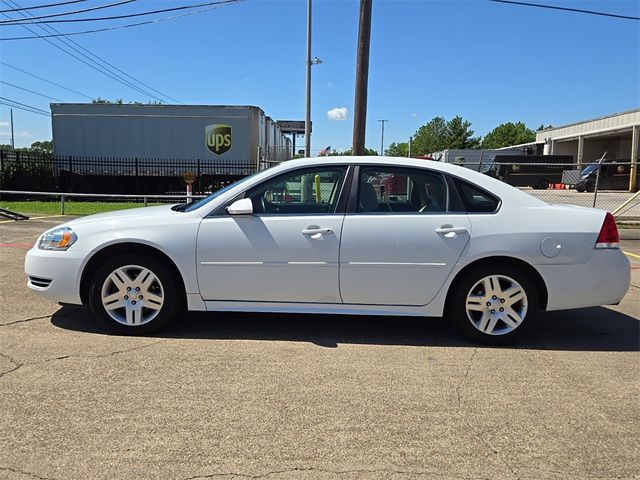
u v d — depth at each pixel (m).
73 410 3.18
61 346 4.21
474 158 42.38
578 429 3.09
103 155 21.34
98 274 4.43
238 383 3.61
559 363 4.11
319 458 2.74
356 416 3.19
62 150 21.31
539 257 4.34
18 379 3.58
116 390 3.46
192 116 21.17
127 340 4.39
